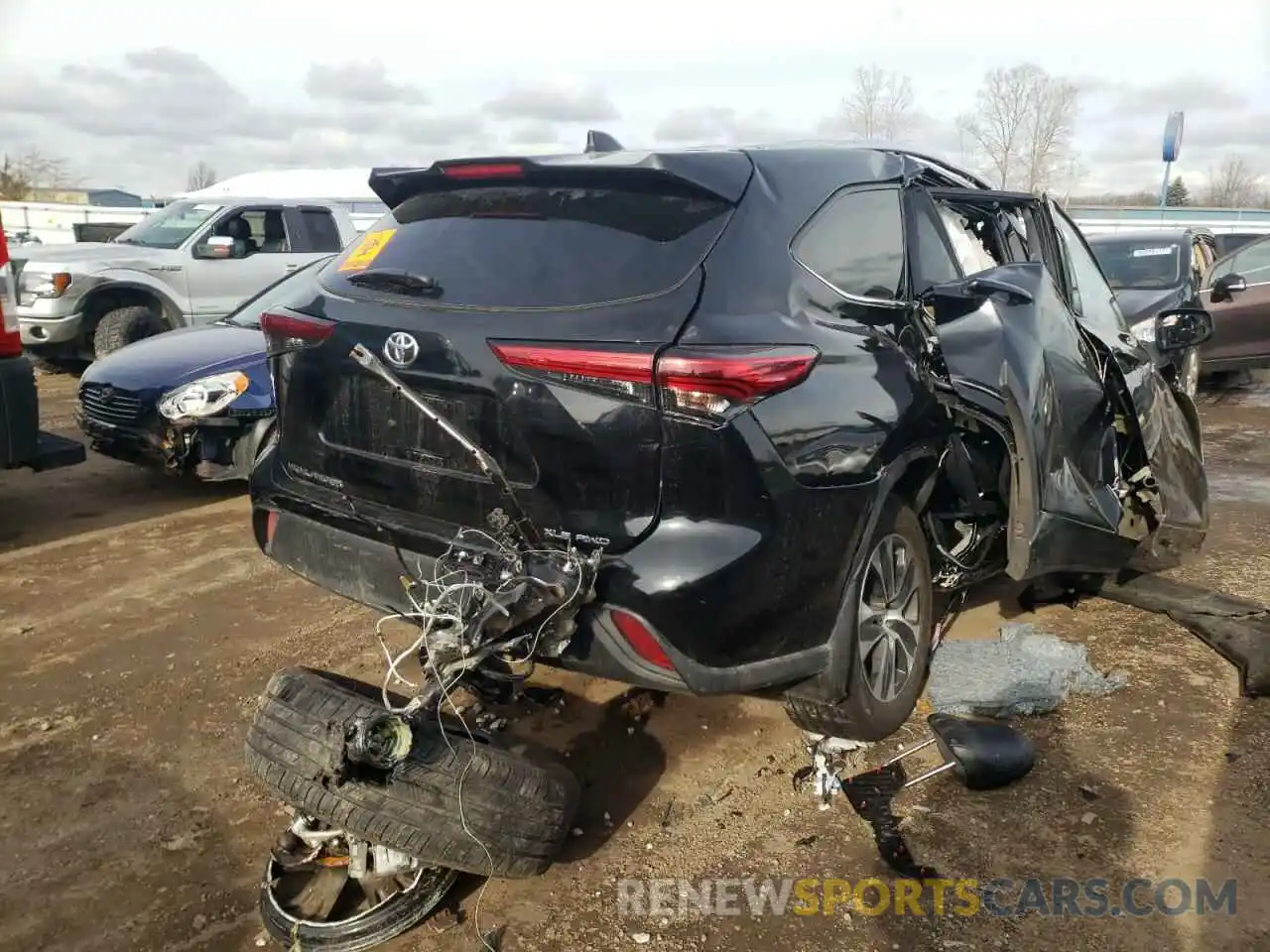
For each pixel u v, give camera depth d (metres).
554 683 3.84
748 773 3.31
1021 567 3.61
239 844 2.90
